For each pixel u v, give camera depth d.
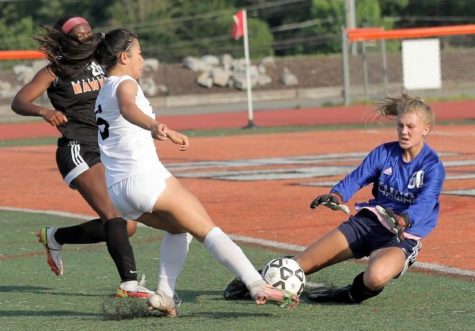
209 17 163.25
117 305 17.16
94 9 166.00
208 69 123.56
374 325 15.34
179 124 81.19
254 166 44.97
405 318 15.83
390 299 17.45
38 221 29.59
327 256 17.42
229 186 37.25
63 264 22.12
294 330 15.07
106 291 19.00
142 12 160.75
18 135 75.12
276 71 124.88
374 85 115.75
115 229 18.39
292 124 74.69
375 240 17.41
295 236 25.36
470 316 15.90
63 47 19.41
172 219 15.48
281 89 120.31
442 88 118.12
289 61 127.56
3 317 16.75
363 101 97.19
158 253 23.38
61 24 19.50
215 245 15.30
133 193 15.41
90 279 20.28
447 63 126.19
